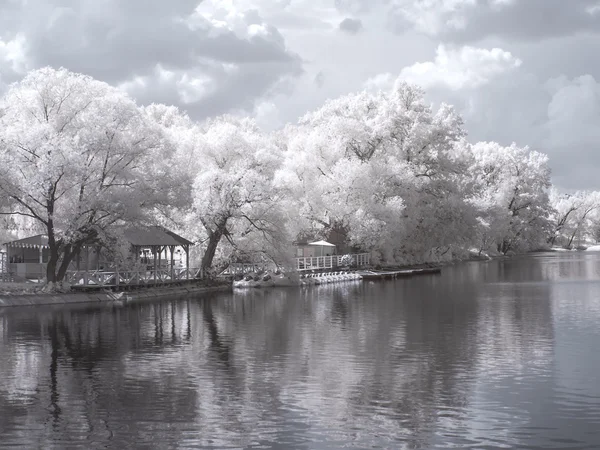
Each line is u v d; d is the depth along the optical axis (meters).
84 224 58.19
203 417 25.42
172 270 69.56
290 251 76.56
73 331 43.91
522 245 175.12
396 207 97.62
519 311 52.91
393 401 27.27
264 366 33.47
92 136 58.09
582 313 51.47
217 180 69.62
